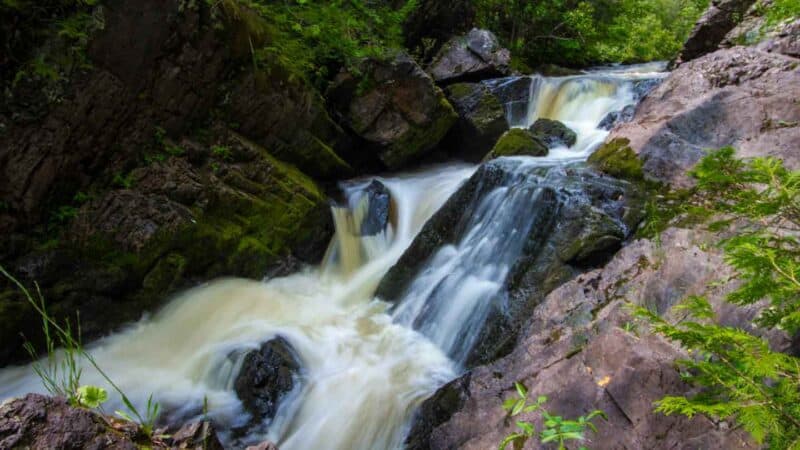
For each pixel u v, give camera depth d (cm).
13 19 443
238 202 625
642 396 239
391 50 833
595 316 367
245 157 657
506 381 342
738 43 708
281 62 685
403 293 571
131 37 511
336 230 718
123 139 548
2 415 190
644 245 408
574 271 440
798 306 158
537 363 343
